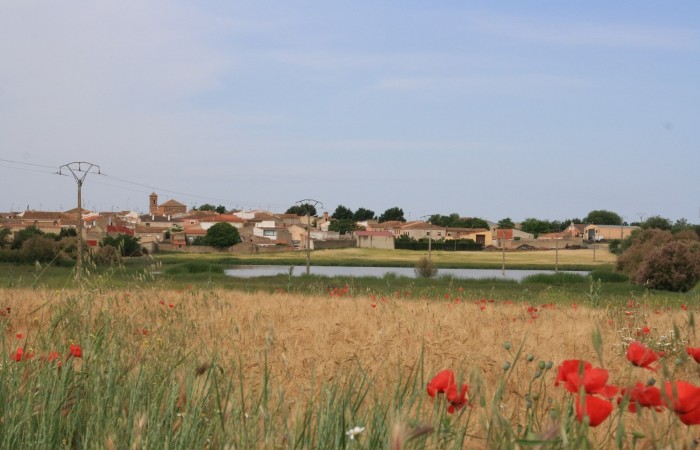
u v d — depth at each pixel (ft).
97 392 12.73
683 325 36.06
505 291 137.08
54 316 18.35
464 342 29.37
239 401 13.33
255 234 595.88
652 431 7.06
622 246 254.47
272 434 9.82
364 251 517.55
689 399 6.75
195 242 515.50
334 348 25.26
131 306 20.36
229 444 10.01
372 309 52.08
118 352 15.39
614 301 76.07
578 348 29.94
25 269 95.96
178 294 34.04
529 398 10.10
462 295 104.32
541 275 194.49
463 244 554.46
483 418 7.50
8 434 11.56
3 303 28.02
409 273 288.71
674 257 159.43
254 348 19.94
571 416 7.45
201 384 13.41
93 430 11.98
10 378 13.84
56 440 11.96
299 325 36.68
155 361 15.84
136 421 9.72
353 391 12.82
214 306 27.94
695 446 6.90
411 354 23.36
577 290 147.54
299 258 417.69
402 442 6.43
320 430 10.68
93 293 19.38
